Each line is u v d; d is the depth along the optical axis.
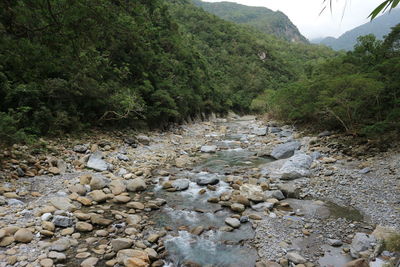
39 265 4.66
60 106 13.65
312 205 7.93
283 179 10.38
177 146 17.80
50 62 6.09
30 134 11.61
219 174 11.39
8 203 6.71
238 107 60.84
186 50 38.12
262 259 5.32
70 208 6.91
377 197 8.15
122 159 12.54
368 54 23.89
